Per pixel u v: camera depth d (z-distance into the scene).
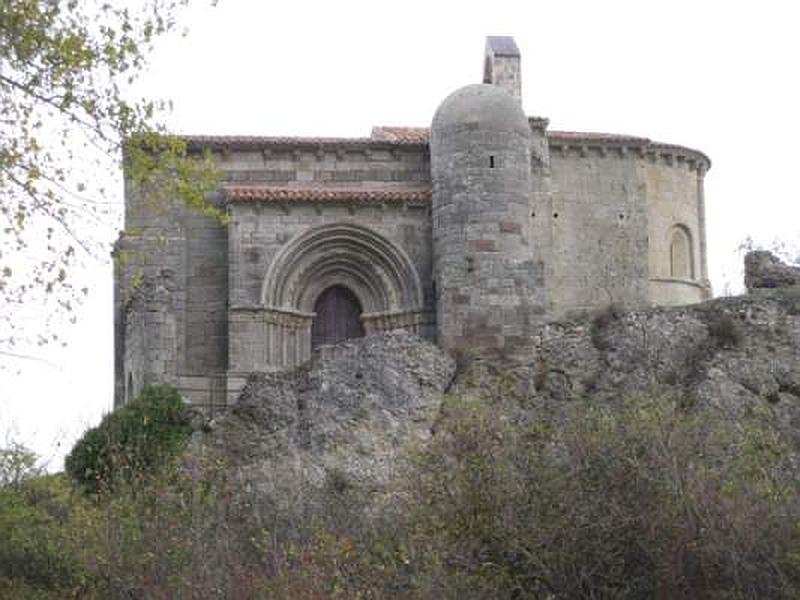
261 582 22.73
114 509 27.64
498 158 36.53
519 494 23.72
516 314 35.91
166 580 24.39
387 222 36.97
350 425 33.69
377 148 38.16
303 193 36.41
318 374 34.53
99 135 22.19
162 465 30.22
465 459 24.52
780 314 36.22
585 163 40.88
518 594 23.17
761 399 34.28
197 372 36.09
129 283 35.75
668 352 35.50
